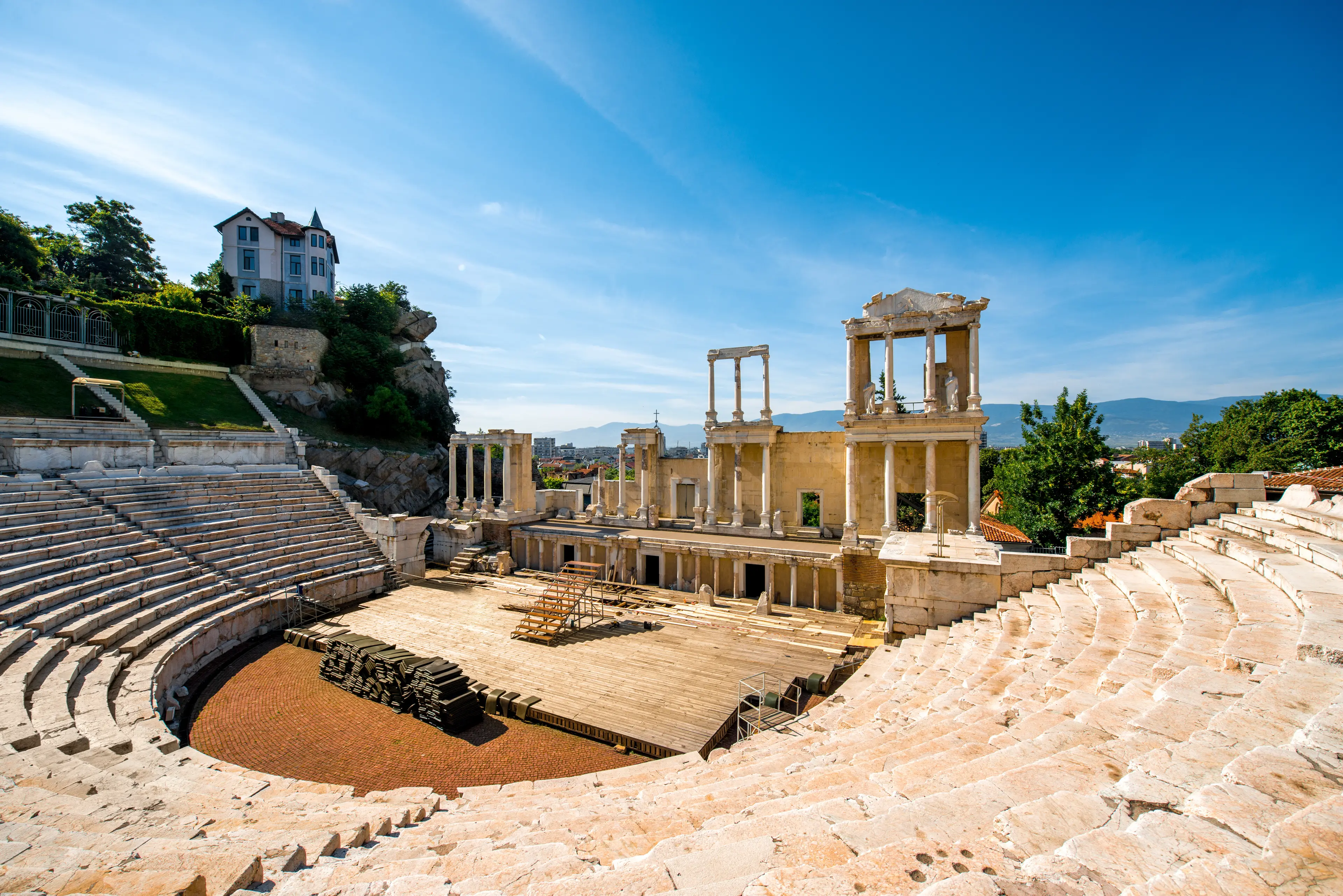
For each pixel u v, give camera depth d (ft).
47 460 85.56
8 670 43.29
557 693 53.83
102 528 69.15
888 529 84.48
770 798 21.13
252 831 21.83
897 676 45.39
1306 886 10.30
